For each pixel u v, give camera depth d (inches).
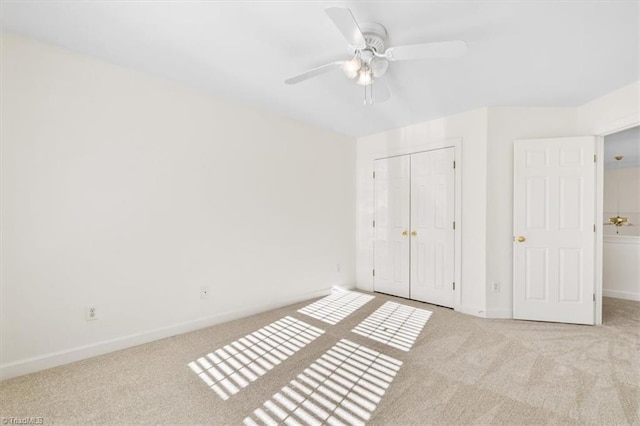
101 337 90.7
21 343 78.8
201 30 74.8
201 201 112.2
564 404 66.7
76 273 86.6
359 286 174.7
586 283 117.0
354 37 65.9
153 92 100.4
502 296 125.1
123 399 68.7
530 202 121.7
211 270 114.9
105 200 91.4
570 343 98.8
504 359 87.7
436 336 105.0
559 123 123.6
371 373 80.3
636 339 102.1
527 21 69.3
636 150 182.4
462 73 94.9
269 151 133.5
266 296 132.7
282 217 139.0
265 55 86.4
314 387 73.8
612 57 85.5
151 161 100.2
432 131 142.5
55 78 83.0
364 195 172.2
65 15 69.7
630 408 65.1
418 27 71.5
